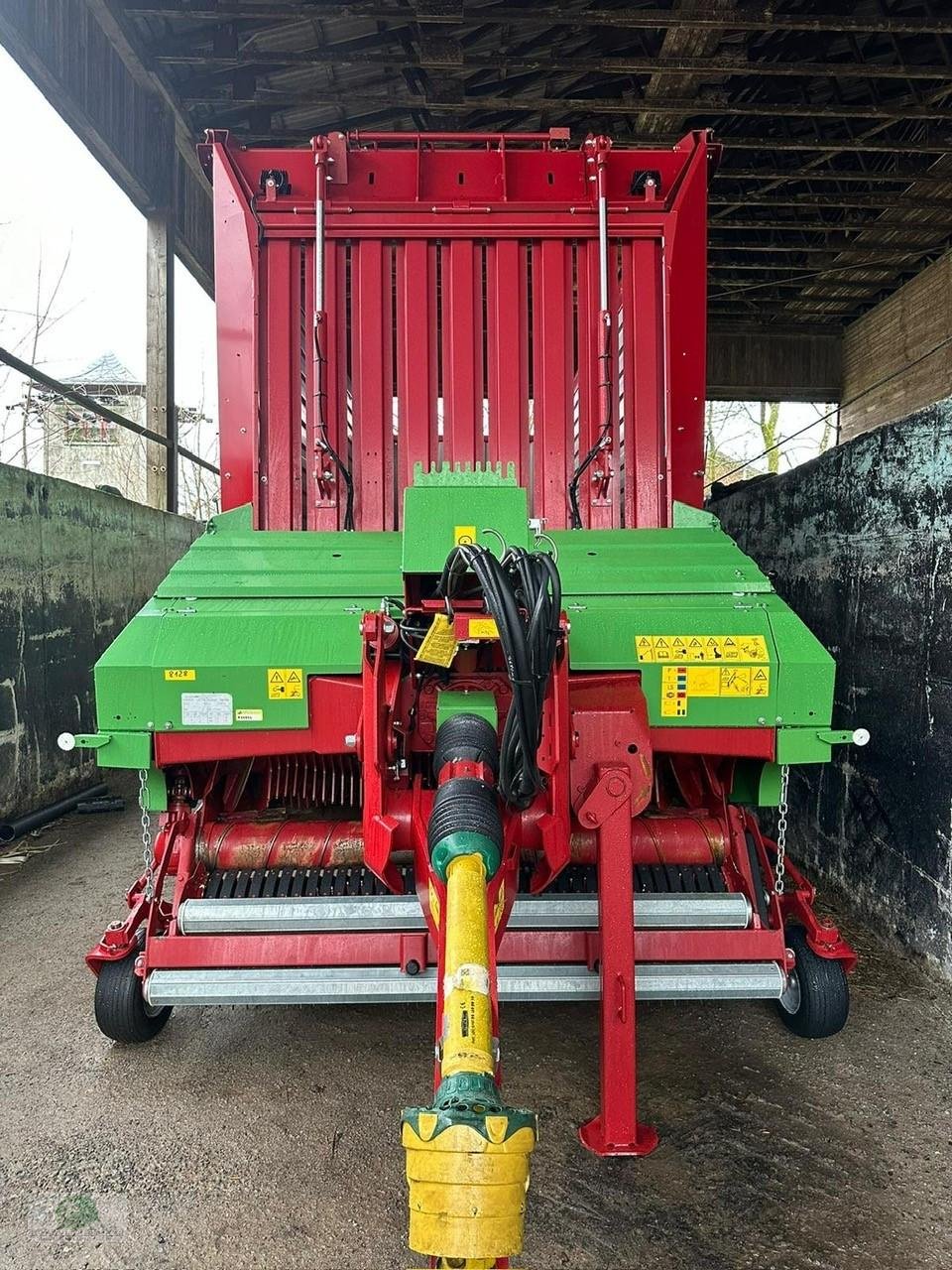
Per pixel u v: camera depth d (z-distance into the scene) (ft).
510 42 21.63
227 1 18.13
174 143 23.91
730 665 7.38
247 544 8.82
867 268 29.71
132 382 61.67
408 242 9.64
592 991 7.25
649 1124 7.36
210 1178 6.79
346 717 7.30
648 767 6.72
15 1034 9.06
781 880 8.11
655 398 9.70
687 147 9.77
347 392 9.73
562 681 6.46
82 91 17.81
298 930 7.58
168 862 8.23
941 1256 5.97
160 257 23.75
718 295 32.55
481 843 5.22
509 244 9.64
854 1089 7.86
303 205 9.57
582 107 20.16
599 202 9.40
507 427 9.64
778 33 21.36
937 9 19.61
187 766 8.55
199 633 7.55
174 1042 8.86
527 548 7.16
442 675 7.37
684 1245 6.05
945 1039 8.71
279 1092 7.93
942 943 9.84
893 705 10.91
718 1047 8.61
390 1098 7.83
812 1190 6.59
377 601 7.95
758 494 16.71
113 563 20.71
